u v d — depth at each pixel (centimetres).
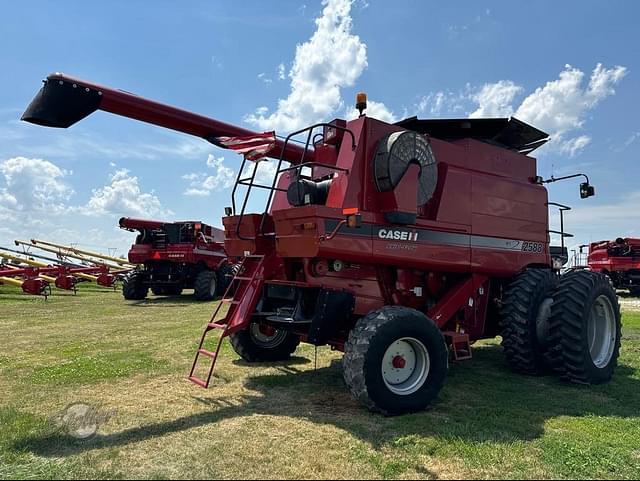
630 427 404
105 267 2125
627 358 687
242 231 537
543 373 591
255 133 572
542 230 654
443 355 457
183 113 527
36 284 1582
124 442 365
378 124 491
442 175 543
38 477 305
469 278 577
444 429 391
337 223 443
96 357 666
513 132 647
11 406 450
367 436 375
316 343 464
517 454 343
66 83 451
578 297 543
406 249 496
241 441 365
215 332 880
